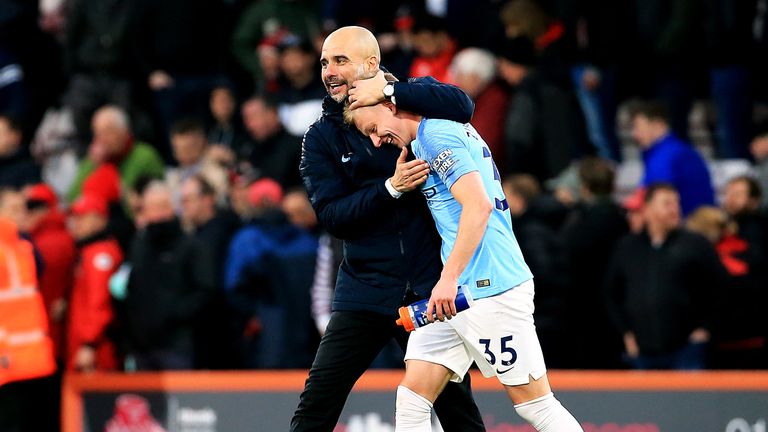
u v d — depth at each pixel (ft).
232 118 148.66
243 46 153.69
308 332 114.21
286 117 138.00
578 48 141.59
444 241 69.82
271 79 148.87
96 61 155.63
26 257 108.37
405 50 142.61
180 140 140.36
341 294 74.08
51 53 166.50
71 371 119.65
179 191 136.98
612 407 104.01
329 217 72.79
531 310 70.18
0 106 162.81
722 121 142.51
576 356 112.78
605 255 113.91
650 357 109.70
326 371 73.87
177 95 153.69
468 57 131.85
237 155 141.08
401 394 71.61
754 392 103.45
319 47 144.77
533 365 69.97
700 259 109.19
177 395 110.01
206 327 116.88
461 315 69.46
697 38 141.69
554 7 139.85
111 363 120.37
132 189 128.98
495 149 132.16
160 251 117.80
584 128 134.72
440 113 67.97
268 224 115.85
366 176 72.43
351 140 72.43
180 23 154.20
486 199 66.23
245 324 116.47
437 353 71.20
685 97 143.02
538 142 130.93
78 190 143.43
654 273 109.60
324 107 73.31
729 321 109.50
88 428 111.14
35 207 120.06
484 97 132.46
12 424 106.73
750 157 141.79
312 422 74.33
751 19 140.56
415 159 69.92
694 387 103.60
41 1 176.65
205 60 156.15
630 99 146.51
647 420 103.71
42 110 166.30
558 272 110.42
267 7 153.07
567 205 116.16
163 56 154.71
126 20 154.40
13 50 163.12
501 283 68.85
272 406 108.17
